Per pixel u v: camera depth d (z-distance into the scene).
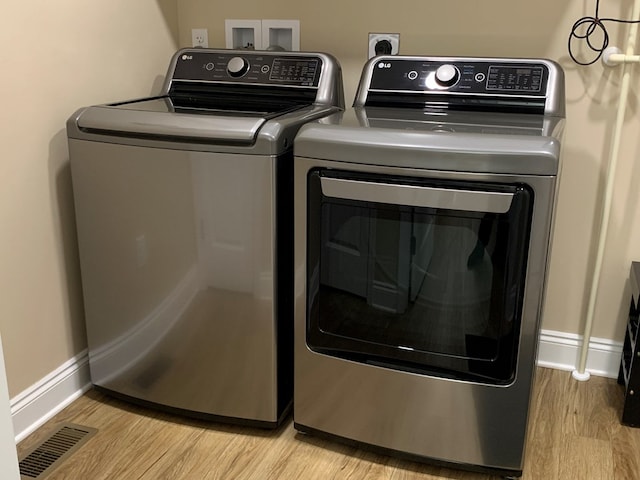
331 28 2.19
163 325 1.83
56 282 1.92
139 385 1.93
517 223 1.43
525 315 1.50
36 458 1.74
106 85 2.02
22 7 1.69
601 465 1.72
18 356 1.81
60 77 1.83
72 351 2.01
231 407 1.85
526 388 1.55
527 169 1.39
